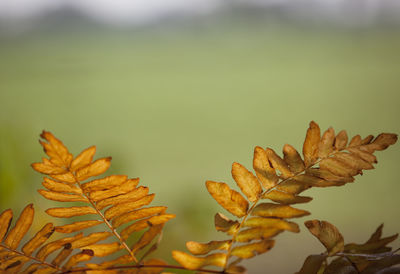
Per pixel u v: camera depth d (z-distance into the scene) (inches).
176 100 474.9
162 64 634.8
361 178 223.3
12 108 392.8
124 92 499.2
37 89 476.7
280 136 334.3
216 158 291.9
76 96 465.7
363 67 517.7
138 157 292.8
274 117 384.5
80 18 738.8
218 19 754.2
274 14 748.6
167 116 412.5
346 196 205.8
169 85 539.2
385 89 423.2
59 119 376.8
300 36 711.7
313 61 582.6
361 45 612.4
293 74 541.6
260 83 520.4
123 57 660.7
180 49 717.9
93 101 451.5
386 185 210.5
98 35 741.9
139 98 475.8
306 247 136.8
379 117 339.0
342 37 673.6
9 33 674.2
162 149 312.0
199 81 552.4
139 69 603.8
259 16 754.2
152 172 260.4
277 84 506.3
